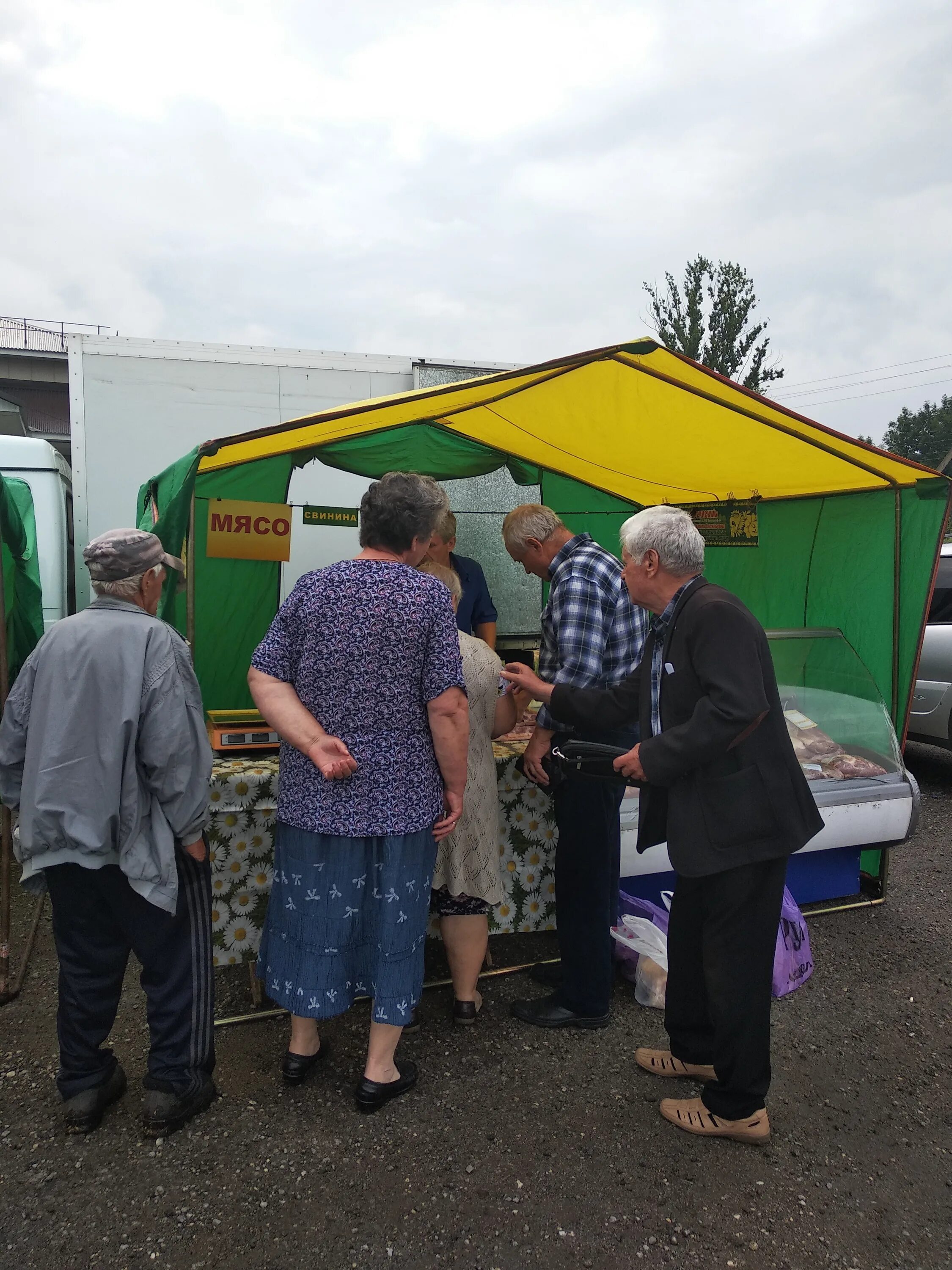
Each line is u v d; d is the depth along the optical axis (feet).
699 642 6.35
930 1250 5.82
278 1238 5.83
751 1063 6.54
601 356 8.05
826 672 12.14
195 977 6.92
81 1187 6.29
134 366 15.47
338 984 6.79
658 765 6.23
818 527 13.01
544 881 9.56
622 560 8.17
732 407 9.29
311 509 13.69
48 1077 7.72
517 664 8.14
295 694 6.67
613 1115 7.23
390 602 6.54
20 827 6.26
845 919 11.50
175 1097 6.88
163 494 9.89
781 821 6.29
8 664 10.77
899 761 11.56
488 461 13.42
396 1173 6.48
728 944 6.45
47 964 10.07
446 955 10.16
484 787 8.15
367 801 6.52
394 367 17.21
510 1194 6.28
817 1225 6.03
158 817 6.32
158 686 6.18
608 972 8.55
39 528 15.11
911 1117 7.32
